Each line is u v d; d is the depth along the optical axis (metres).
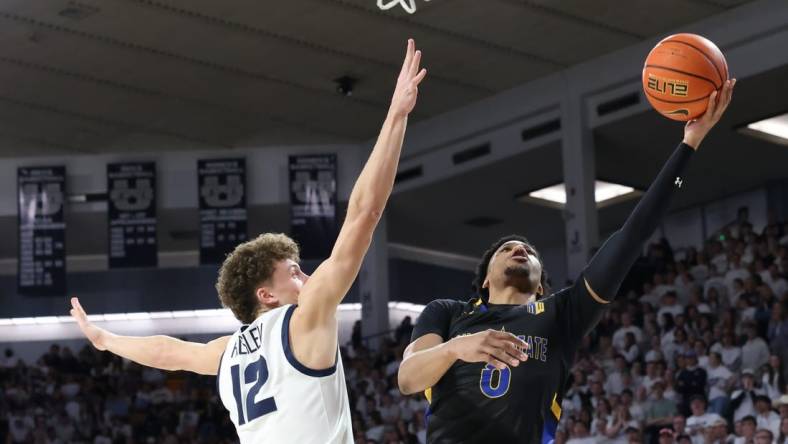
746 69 17.94
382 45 18.66
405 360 4.55
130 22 17.83
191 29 18.11
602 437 14.61
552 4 17.41
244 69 19.53
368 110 21.14
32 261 22.50
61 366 22.77
